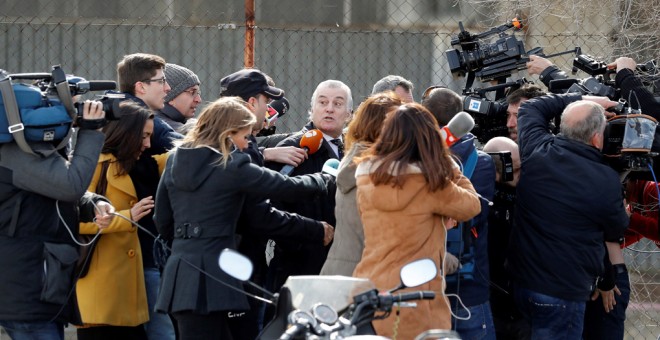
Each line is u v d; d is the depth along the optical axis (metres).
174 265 10.98
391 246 10.02
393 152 10.01
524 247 12.58
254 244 12.38
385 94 11.07
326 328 7.60
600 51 16.30
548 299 12.41
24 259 10.79
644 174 13.85
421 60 18.44
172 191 11.20
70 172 10.70
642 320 16.53
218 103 11.27
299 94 18.33
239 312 11.74
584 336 14.02
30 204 10.86
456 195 10.03
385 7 18.56
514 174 13.02
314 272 12.51
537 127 12.81
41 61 18.38
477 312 11.88
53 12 18.58
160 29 18.20
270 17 18.47
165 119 13.80
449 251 11.59
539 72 14.30
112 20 18.56
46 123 10.52
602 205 12.25
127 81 13.40
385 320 9.98
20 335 10.91
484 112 13.93
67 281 11.02
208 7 18.52
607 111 13.02
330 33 18.22
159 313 11.80
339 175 10.84
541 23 17.30
